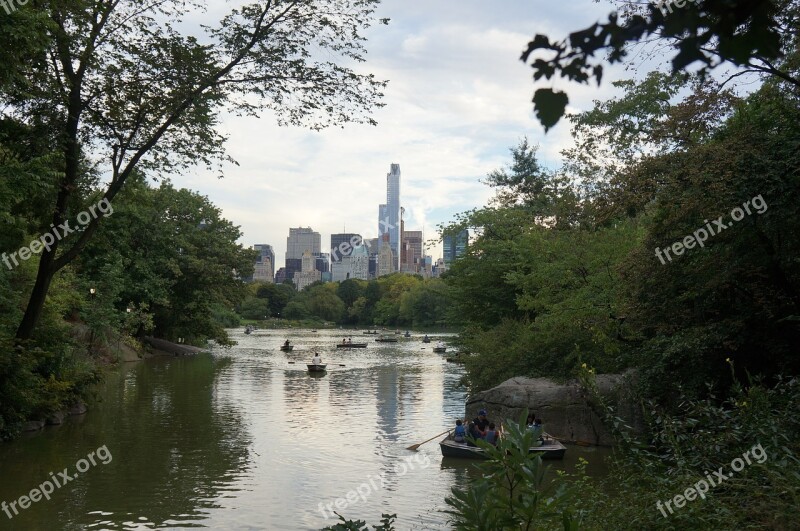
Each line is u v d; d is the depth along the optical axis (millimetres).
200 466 18047
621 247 21891
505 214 36656
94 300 40031
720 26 2547
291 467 18031
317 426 24516
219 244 60969
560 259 24719
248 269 62562
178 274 53406
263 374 44438
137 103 19250
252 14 18328
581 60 2645
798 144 12656
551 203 41812
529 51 2678
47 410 23781
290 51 18344
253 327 150500
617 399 19453
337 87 18734
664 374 17141
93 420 25266
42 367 24406
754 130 14125
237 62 18734
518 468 5160
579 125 31656
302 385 38250
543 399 22078
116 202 22297
